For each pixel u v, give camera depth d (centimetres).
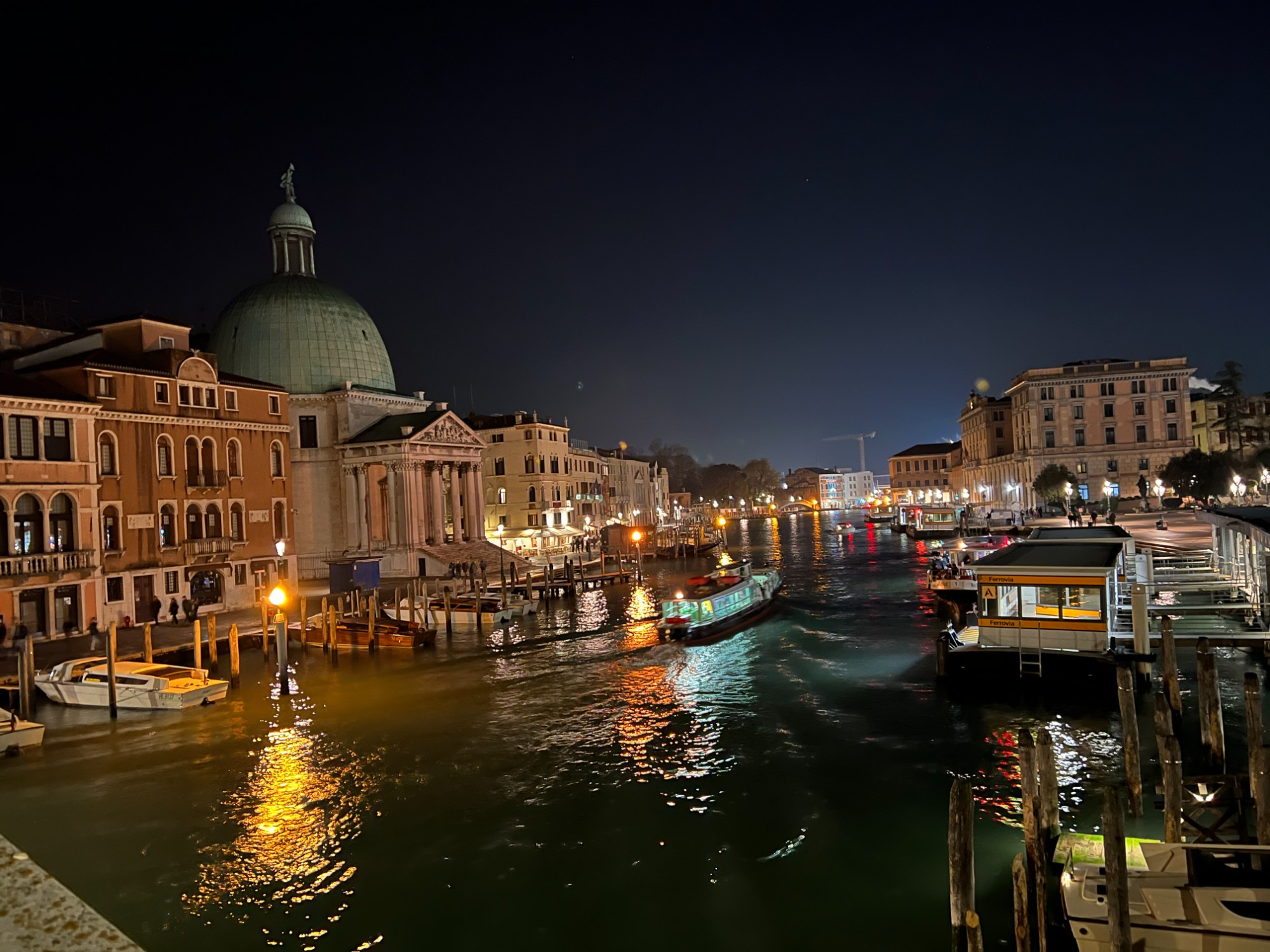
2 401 3622
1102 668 2638
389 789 2198
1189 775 2020
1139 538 5831
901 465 19475
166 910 1627
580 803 2048
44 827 2009
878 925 1484
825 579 6384
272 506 5141
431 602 4897
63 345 4772
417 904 1619
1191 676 2872
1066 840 1458
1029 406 11012
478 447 7388
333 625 3831
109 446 4203
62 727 2798
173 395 4547
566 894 1630
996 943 1405
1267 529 3003
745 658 3559
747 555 9038
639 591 6169
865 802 1970
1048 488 9994
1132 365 10794
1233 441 9775
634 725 2661
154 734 2727
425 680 3422
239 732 2734
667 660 3619
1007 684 2748
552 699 3033
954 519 10294
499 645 4125
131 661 3353
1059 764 2152
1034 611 2798
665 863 1733
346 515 6569
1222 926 1162
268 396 5156
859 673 3172
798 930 1477
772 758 2291
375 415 6875
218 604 4744
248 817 2048
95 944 197
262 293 6775
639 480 14225
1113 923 1068
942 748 2298
